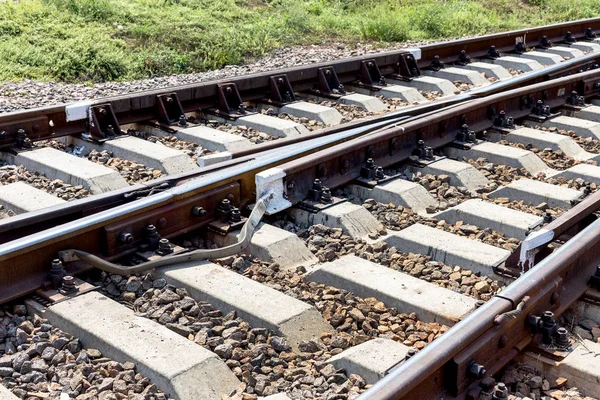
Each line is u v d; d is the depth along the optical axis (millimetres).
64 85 11648
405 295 4871
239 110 9484
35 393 3834
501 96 9094
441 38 18000
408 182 6910
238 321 4539
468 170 7387
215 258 5375
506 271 5270
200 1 17594
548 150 8375
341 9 19969
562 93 10492
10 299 4543
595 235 4941
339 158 6750
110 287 4934
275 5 19078
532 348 4227
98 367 4027
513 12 22281
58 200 6336
